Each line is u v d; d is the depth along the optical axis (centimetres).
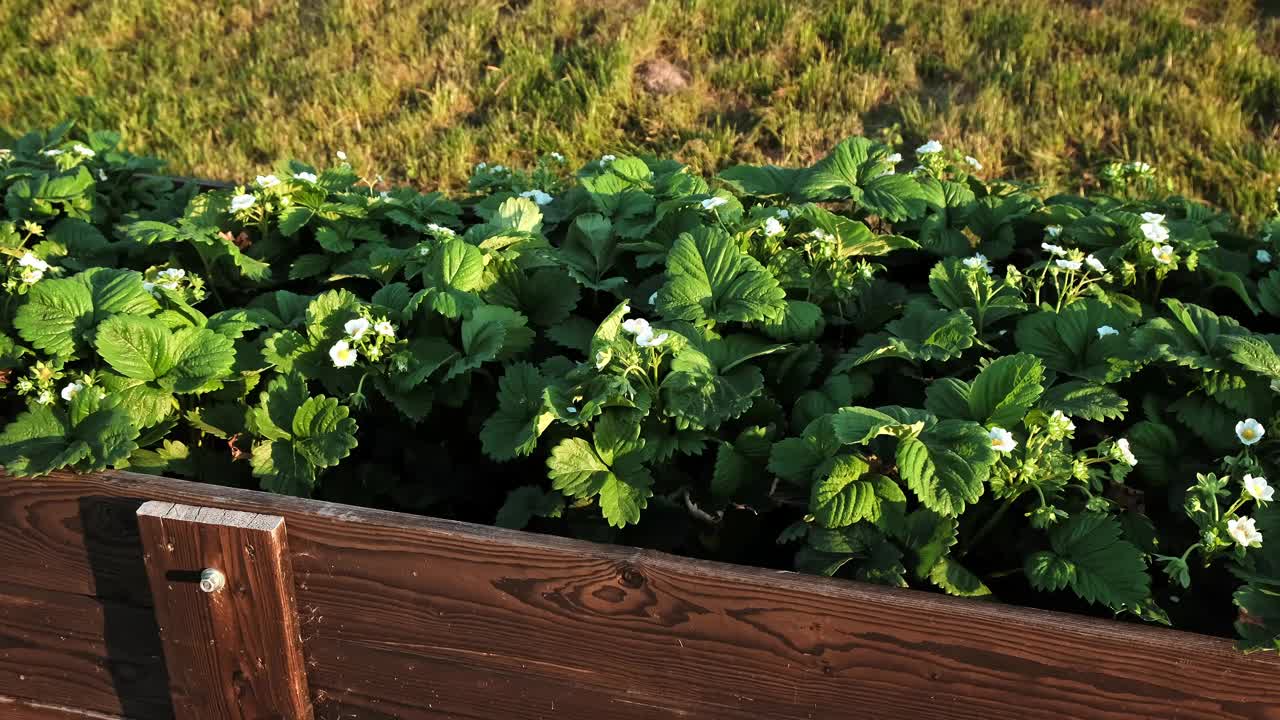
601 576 200
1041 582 202
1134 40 510
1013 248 323
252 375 257
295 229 306
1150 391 250
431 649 216
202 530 207
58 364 246
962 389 230
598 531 234
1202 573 216
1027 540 222
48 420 233
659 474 242
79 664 241
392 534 205
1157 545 218
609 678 210
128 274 261
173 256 306
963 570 207
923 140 476
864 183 319
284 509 209
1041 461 212
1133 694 186
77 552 226
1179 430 242
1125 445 212
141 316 246
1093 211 315
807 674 199
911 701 196
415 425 265
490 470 263
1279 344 246
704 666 204
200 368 247
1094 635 182
